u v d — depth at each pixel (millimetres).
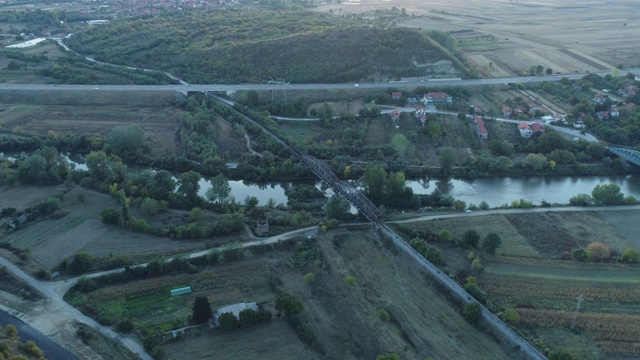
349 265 180375
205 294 165750
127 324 147500
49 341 140500
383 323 153875
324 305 161625
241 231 199625
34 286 163125
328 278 172500
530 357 144250
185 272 174000
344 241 193750
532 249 194375
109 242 189125
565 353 138875
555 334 154500
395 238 194250
